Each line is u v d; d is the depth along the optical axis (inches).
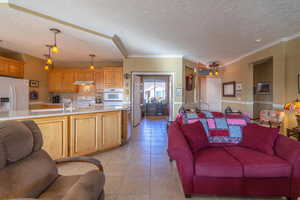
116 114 133.1
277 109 152.6
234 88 231.1
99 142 119.9
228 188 66.1
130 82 214.4
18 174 44.2
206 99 274.4
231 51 189.5
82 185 39.2
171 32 133.3
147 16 106.0
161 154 119.3
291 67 142.1
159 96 337.7
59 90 230.2
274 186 64.7
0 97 150.7
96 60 230.2
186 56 215.6
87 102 231.5
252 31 131.3
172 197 69.5
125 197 69.3
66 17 105.9
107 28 124.6
